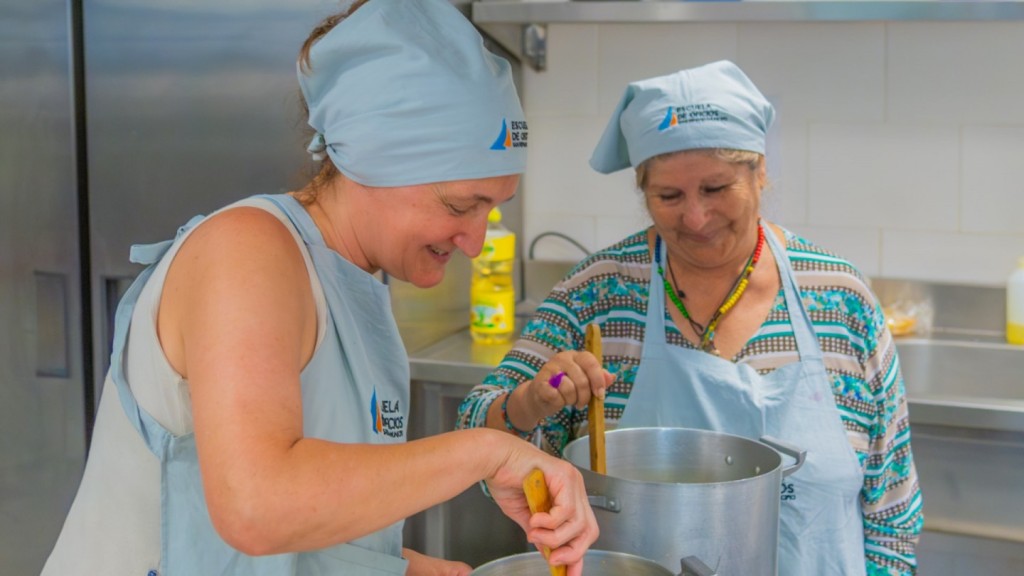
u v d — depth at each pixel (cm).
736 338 147
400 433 104
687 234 144
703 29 234
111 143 196
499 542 220
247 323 78
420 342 217
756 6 194
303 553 93
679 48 237
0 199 199
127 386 90
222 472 73
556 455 153
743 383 141
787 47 229
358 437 95
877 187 228
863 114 227
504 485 86
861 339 146
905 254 229
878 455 145
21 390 203
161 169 195
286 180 189
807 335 145
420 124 87
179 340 85
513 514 92
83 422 201
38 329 201
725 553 99
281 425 75
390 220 91
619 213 246
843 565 137
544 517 84
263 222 86
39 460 204
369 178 89
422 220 90
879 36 223
